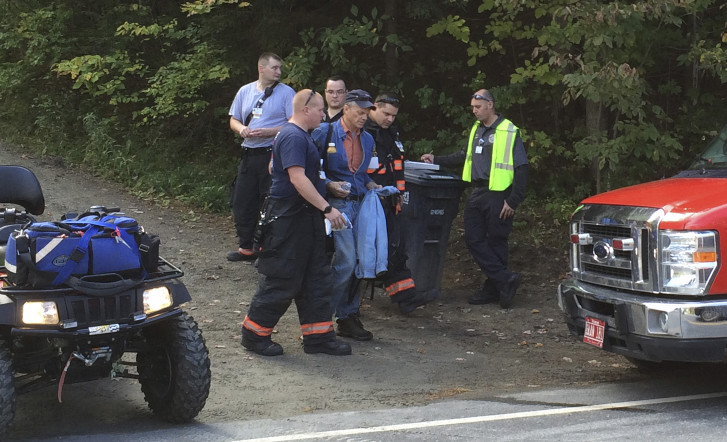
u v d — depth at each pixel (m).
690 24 10.23
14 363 4.49
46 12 13.72
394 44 11.96
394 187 6.98
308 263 6.35
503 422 4.80
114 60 12.59
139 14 13.59
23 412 5.15
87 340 4.41
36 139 13.56
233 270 8.66
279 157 6.10
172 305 4.71
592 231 5.64
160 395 4.91
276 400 5.42
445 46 13.06
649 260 5.11
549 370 6.32
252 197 8.57
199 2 11.17
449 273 9.26
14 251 4.45
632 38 8.86
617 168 9.86
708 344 4.86
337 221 6.12
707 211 4.97
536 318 7.81
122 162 12.13
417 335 7.21
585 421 4.79
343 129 6.77
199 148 13.34
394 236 7.10
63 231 4.45
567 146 11.55
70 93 14.22
